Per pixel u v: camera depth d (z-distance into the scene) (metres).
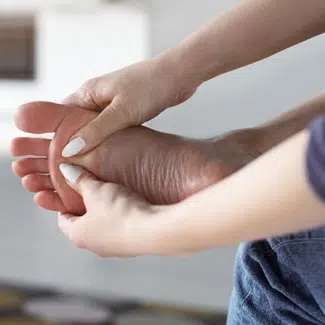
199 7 3.21
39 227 2.66
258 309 0.88
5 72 3.52
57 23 3.37
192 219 0.67
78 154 0.90
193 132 3.23
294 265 0.84
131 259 2.35
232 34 0.88
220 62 0.89
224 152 0.89
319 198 0.58
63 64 3.39
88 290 2.05
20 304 1.88
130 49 3.29
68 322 1.74
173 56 0.90
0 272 2.23
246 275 0.89
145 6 3.27
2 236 2.57
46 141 0.95
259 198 0.62
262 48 0.88
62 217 0.92
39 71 3.44
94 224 0.78
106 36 3.31
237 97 3.13
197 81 0.91
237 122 3.14
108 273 2.23
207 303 1.97
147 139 0.90
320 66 2.91
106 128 0.90
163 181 0.88
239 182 0.64
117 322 1.74
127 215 0.75
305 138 0.60
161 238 0.69
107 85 0.92
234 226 0.64
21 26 3.48
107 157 0.90
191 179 0.87
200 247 0.67
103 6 3.27
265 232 0.63
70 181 0.90
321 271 0.82
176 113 3.26
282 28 0.87
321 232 0.81
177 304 1.94
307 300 0.85
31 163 0.96
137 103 0.91
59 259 2.35
